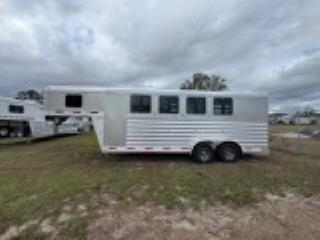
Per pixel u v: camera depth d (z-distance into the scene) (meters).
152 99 7.38
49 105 7.13
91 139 15.05
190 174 6.17
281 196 4.73
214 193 4.80
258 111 7.69
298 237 3.24
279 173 6.36
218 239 3.18
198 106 7.51
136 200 4.43
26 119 13.84
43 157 8.55
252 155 9.11
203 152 7.55
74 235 3.25
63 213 3.86
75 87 7.26
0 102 12.59
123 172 6.34
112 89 7.33
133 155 8.88
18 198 4.42
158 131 7.41
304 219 3.77
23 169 6.66
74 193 4.71
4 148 11.09
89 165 7.21
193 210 4.05
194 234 3.29
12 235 3.25
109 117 7.30
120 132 7.33
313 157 8.88
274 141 13.93
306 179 5.83
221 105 7.59
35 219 3.66
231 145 7.66
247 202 4.41
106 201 4.36
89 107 7.27
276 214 3.95
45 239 3.16
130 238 3.19
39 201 4.30
